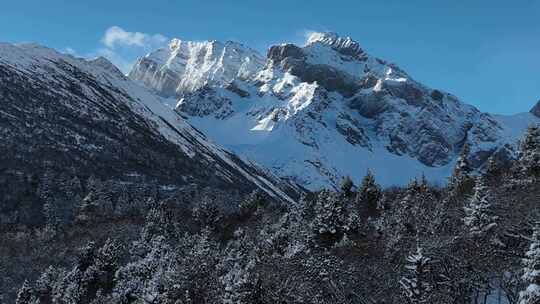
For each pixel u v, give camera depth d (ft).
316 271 244.01
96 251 419.74
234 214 513.04
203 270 302.25
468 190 364.38
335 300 227.40
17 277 431.84
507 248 229.04
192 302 288.10
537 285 162.81
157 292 307.99
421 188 420.36
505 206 263.49
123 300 338.54
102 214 547.08
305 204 399.24
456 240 232.94
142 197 634.84
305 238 316.40
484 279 205.98
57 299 373.81
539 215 237.66
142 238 460.96
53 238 491.31
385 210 381.81
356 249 279.28
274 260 271.49
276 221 427.74
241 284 246.47
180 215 522.88
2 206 533.96
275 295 243.40
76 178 619.26
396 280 225.97
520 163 376.07
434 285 203.10
